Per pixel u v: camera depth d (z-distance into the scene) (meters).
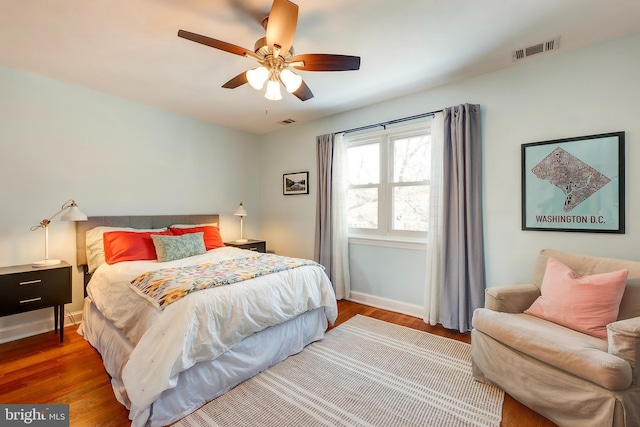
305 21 1.87
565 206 2.29
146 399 1.46
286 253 4.44
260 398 1.79
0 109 2.50
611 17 1.85
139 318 1.80
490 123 2.64
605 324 1.64
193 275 2.11
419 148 3.21
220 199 4.27
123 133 3.25
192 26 1.94
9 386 1.89
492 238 2.64
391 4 1.72
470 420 1.60
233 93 3.08
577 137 2.23
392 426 1.56
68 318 2.87
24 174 2.63
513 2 1.71
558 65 2.32
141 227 3.35
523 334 1.67
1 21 1.87
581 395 1.41
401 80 2.78
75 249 2.94
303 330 2.44
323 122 3.92
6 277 2.25
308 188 4.12
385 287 3.41
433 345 2.48
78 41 2.11
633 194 2.05
